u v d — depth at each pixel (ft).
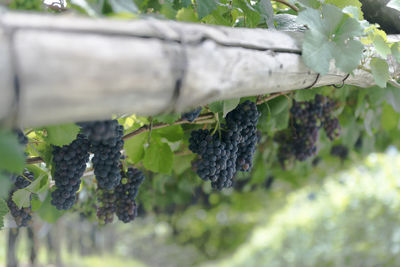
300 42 3.55
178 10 4.37
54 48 2.50
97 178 4.01
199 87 2.92
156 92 2.81
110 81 2.67
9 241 8.96
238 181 9.95
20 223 4.46
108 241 23.75
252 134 4.40
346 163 11.21
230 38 3.14
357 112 6.50
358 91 6.46
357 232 14.28
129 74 2.71
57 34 2.54
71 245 17.93
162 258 25.29
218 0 4.26
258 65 3.24
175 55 2.84
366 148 8.36
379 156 14.33
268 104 5.18
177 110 2.95
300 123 6.07
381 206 13.82
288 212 18.25
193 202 9.75
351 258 14.07
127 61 2.70
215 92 3.00
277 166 8.55
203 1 4.05
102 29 2.69
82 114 2.71
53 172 4.26
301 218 16.87
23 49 2.43
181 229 21.36
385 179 14.17
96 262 19.48
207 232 22.43
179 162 6.09
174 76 2.83
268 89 3.43
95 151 3.95
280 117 5.64
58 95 2.55
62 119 2.70
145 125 4.62
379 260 13.29
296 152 6.23
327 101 6.24
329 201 15.97
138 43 2.75
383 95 5.58
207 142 4.19
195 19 4.56
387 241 13.34
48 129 3.98
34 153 4.66
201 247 23.02
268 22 4.19
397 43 3.94
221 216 21.45
